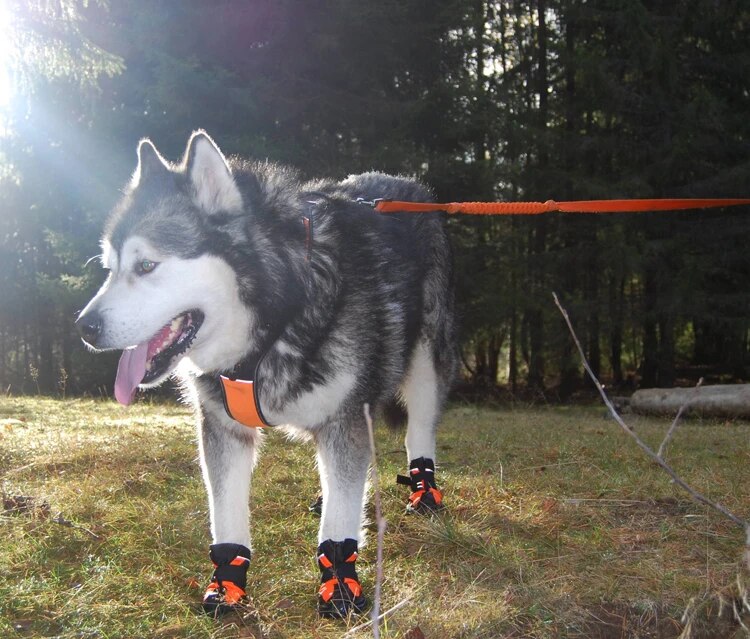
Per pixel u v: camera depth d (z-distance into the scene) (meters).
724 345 21.14
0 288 19.02
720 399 10.12
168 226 3.00
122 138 13.63
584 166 17.17
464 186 14.30
